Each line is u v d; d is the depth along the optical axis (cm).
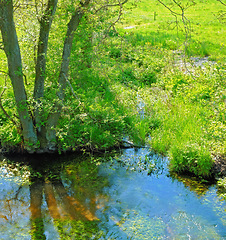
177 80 1160
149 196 622
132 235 509
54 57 832
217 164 699
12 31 630
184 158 714
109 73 965
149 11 3341
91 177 699
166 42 1845
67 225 535
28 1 699
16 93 693
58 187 658
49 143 777
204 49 1698
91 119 830
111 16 750
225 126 700
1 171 716
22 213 570
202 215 561
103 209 581
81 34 779
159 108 1009
